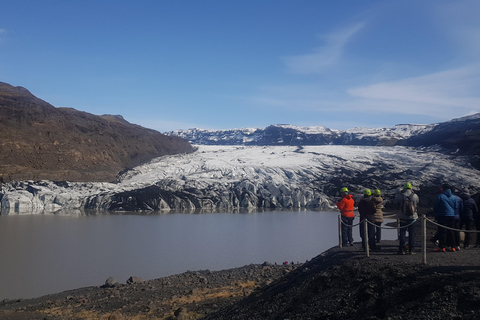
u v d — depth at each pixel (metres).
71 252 31.23
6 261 27.98
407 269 10.88
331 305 10.52
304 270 14.87
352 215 17.42
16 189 64.00
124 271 25.47
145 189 67.88
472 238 17.70
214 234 40.34
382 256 13.09
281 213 60.94
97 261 28.14
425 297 9.18
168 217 55.62
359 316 9.60
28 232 41.25
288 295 12.22
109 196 64.75
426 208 54.75
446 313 8.37
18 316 15.48
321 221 51.31
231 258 28.94
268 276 20.69
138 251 31.61
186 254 30.28
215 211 64.38
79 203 64.00
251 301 13.74
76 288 21.75
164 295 18.05
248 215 58.41
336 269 12.42
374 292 10.29
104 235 39.59
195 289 18.34
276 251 31.28
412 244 13.47
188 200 66.69
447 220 13.82
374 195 15.29
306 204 68.31
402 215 13.72
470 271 9.77
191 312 14.87
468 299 8.49
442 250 13.71
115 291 19.34
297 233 40.94
